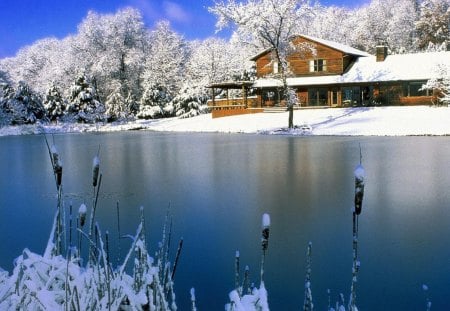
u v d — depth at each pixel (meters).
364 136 27.11
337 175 13.63
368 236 7.50
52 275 2.33
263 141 25.91
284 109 41.69
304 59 44.09
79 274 2.43
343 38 72.75
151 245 7.18
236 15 34.41
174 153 21.17
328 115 37.41
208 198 10.80
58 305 2.16
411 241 7.16
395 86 40.28
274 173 14.34
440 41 68.44
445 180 12.31
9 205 10.48
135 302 2.16
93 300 2.29
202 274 5.93
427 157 17.02
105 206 10.12
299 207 9.67
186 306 4.97
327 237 7.49
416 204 9.69
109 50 62.66
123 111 53.53
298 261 6.37
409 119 31.47
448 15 68.75
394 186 11.70
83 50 62.75
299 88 43.75
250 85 43.84
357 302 5.05
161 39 67.62
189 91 53.59
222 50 63.97
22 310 2.28
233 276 5.84
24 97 47.19
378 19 73.31
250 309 2.16
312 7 34.47
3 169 17.19
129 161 18.56
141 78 64.88
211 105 46.09
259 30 33.75
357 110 38.34
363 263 6.25
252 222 8.51
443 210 9.09
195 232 7.91
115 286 2.35
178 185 12.65
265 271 6.00
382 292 5.30
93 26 63.19
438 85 36.53
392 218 8.62
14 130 41.91
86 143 28.84
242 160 17.78
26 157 21.45
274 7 33.81
